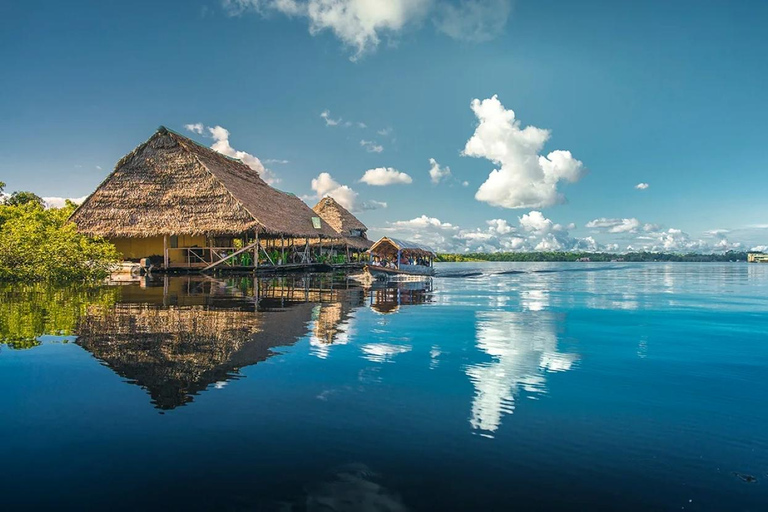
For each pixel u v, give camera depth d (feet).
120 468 7.82
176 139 83.97
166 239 79.61
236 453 8.43
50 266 48.62
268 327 21.93
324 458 8.30
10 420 9.75
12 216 73.92
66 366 13.98
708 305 36.19
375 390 12.23
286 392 11.90
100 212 79.82
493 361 15.88
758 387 13.11
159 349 16.49
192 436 9.11
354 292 45.16
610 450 8.86
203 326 21.81
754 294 47.55
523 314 29.43
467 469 8.00
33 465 7.88
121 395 11.43
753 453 8.80
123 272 73.56
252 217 76.23
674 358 16.83
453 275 97.60
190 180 81.51
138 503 6.82
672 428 9.98
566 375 14.20
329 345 17.94
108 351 16.06
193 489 7.21
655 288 56.65
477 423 10.06
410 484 7.44
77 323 22.09
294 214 107.14
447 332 21.83
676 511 6.81
